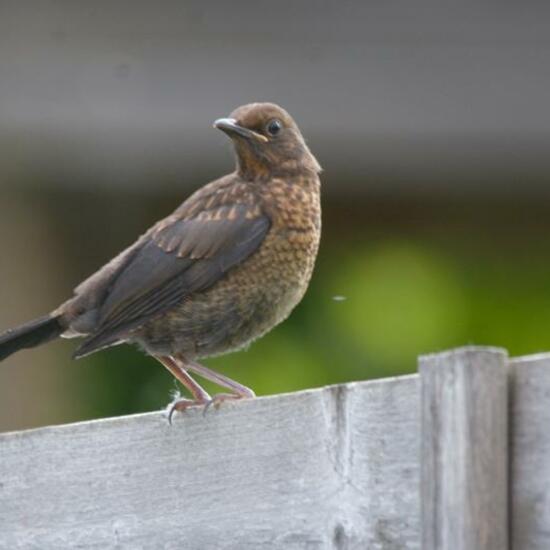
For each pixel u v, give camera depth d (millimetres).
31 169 13273
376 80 13086
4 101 13141
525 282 13648
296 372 13406
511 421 6039
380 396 6500
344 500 6656
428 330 13586
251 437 7180
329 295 13602
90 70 13180
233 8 13219
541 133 13062
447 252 13695
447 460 6094
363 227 13695
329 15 13172
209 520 7336
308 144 13141
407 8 13141
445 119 13039
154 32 13203
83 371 13539
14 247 13297
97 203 13562
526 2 13070
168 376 13539
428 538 6152
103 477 7789
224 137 13172
